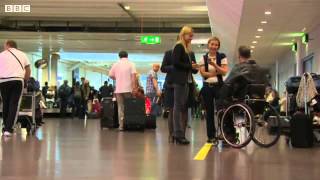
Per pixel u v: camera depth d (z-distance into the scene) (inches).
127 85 415.8
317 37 629.9
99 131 402.9
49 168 179.0
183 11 765.3
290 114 361.1
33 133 366.3
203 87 277.3
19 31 876.0
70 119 734.5
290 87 352.2
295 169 182.4
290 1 462.9
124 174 166.2
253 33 673.6
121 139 315.3
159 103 530.3
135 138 324.5
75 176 161.5
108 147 260.1
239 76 271.0
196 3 695.7
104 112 446.3
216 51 278.5
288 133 290.2
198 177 161.3
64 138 320.5
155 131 404.8
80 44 1038.4
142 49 1110.4
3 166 183.5
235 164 194.5
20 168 178.7
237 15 545.6
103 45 1050.7
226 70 276.1
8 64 325.4
